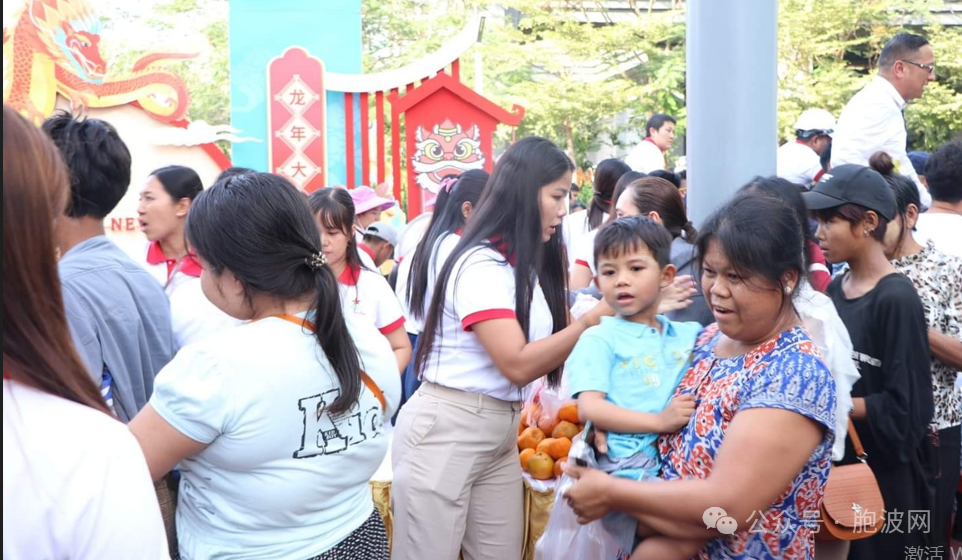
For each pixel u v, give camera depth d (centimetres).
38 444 108
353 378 177
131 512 113
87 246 204
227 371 165
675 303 234
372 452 188
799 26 1531
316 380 173
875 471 253
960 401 290
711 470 177
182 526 179
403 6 1667
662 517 176
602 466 197
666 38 1653
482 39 1639
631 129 1739
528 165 252
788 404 168
